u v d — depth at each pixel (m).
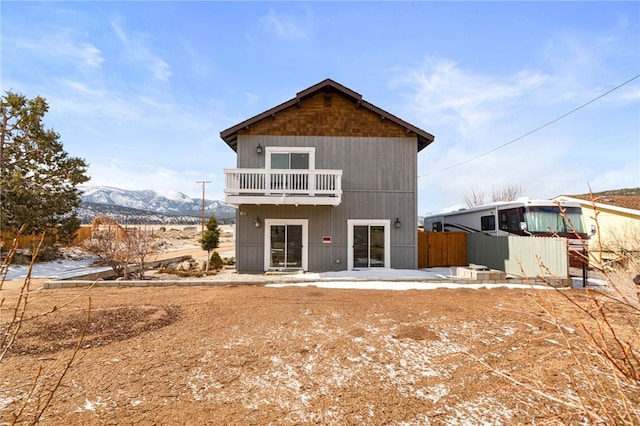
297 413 3.68
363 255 14.84
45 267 16.05
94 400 3.83
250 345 5.51
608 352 2.37
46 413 3.54
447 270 15.61
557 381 4.34
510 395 4.07
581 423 3.45
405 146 15.12
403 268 14.86
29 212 16.70
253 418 3.57
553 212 14.25
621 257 2.66
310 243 14.69
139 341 5.62
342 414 3.68
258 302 8.30
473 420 3.59
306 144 14.91
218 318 6.94
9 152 17.50
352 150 14.99
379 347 5.48
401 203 15.02
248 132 14.89
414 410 3.77
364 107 15.01
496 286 10.53
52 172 18.20
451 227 21.30
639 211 17.89
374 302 8.34
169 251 27.52
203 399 3.92
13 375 4.31
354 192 14.91
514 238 13.09
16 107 17.41
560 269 11.08
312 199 13.65
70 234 18.84
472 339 5.83
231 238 54.47
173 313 7.28
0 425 3.32
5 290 9.81
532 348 5.41
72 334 5.86
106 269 14.13
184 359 4.95
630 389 4.06
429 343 5.66
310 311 7.50
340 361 4.97
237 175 13.91
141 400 3.86
